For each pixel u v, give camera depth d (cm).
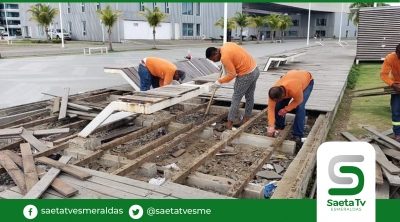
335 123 562
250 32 5119
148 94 457
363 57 1436
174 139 422
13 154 369
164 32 3634
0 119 514
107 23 2200
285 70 1116
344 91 836
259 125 545
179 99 458
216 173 382
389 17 1360
